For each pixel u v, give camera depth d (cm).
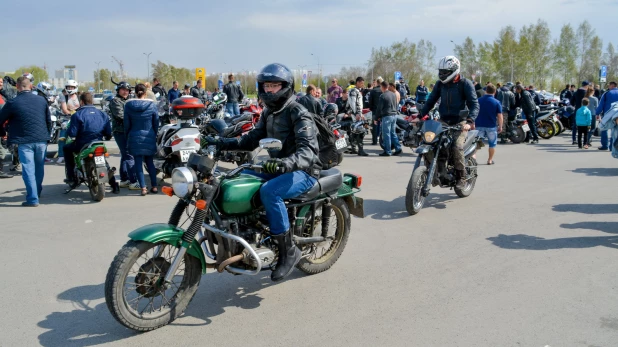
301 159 398
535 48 5741
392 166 1112
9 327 387
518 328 382
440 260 529
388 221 675
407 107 1809
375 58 5519
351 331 380
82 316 405
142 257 426
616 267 505
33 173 749
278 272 415
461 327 385
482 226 649
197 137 816
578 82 6244
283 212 413
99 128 803
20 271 496
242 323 395
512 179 964
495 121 1123
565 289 453
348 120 1262
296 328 386
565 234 612
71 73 5409
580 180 953
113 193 845
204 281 477
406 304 426
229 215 402
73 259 530
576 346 357
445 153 734
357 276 488
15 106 729
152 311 389
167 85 5019
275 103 419
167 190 385
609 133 1392
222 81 3316
